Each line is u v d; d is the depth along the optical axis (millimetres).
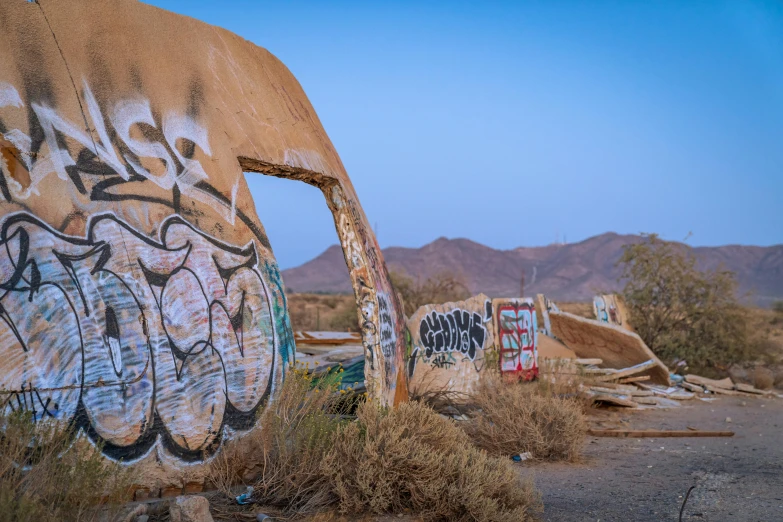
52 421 5023
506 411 9133
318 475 6051
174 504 5070
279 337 6918
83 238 5504
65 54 5836
